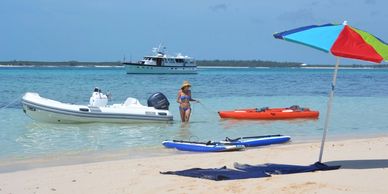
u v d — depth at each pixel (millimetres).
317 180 6637
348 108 21969
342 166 7750
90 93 30219
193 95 30078
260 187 6289
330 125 15758
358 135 13445
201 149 10375
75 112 15516
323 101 26109
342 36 6645
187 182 6711
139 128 14977
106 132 14094
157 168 7992
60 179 7336
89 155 10234
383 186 6297
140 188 6539
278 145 11297
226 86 41375
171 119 16203
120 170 7891
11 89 33906
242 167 7695
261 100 26500
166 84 43562
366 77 75062
